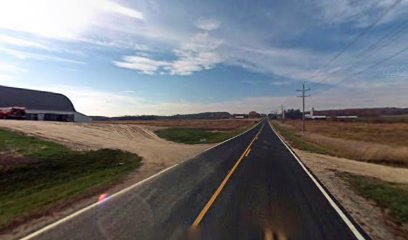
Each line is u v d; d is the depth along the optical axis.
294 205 8.92
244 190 10.71
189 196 9.78
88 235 6.41
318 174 14.66
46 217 7.68
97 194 10.02
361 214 8.30
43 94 63.12
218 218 7.59
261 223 7.28
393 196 10.43
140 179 12.58
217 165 16.56
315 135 52.34
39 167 14.16
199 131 54.06
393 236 6.72
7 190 11.41
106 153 19.55
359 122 108.38
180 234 6.50
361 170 17.22
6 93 56.47
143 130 47.53
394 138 43.38
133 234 6.47
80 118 64.88
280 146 29.78
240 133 52.91
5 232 6.68
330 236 6.58
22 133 23.22
